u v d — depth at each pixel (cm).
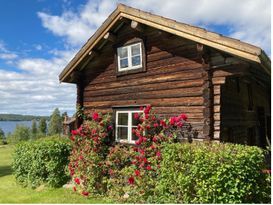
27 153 1083
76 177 931
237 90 996
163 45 949
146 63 989
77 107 1190
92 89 1170
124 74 1049
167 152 719
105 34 1047
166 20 838
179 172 686
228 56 795
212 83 823
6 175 1363
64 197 870
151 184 777
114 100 1082
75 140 998
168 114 913
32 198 883
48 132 4756
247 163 622
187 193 673
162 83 940
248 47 679
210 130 806
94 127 997
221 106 843
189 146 699
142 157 838
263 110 1331
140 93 998
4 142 4197
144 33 998
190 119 856
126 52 1052
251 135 1159
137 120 997
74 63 1136
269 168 772
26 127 4444
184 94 880
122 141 1022
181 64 897
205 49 820
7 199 887
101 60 1145
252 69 852
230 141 896
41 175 1033
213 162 625
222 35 728
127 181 841
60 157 1023
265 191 658
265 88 1340
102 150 980
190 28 784
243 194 618
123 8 958
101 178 894
